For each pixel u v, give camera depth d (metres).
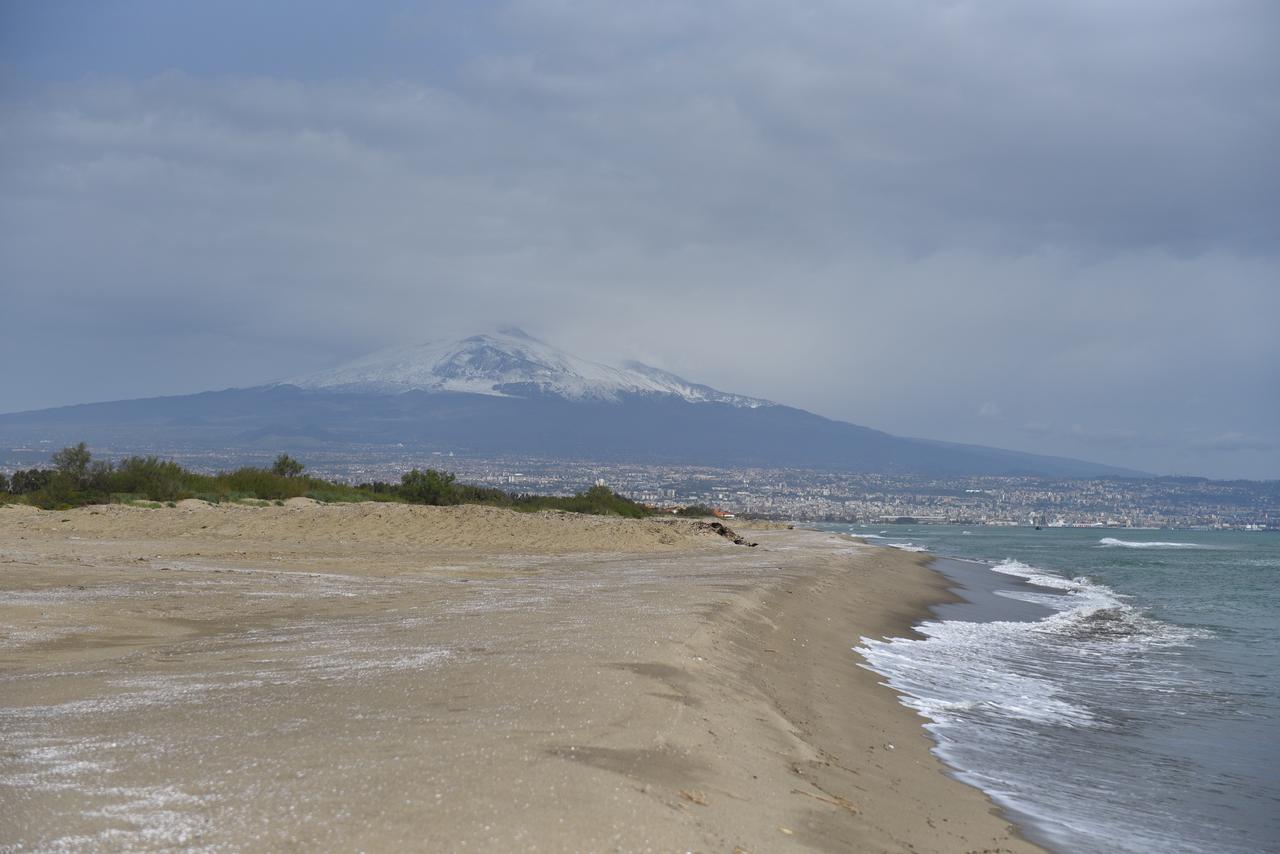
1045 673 16.98
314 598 18.72
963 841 7.54
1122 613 27.86
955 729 12.09
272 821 5.58
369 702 8.97
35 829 5.42
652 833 5.85
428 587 21.59
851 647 18.05
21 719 8.27
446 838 5.42
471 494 64.19
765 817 6.80
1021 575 45.28
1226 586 38.66
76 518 36.62
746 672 12.62
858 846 6.72
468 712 8.55
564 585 22.66
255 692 9.49
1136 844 8.27
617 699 9.18
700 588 21.88
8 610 15.35
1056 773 10.38
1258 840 8.57
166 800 5.94
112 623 14.80
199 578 21.36
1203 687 15.90
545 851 5.36
